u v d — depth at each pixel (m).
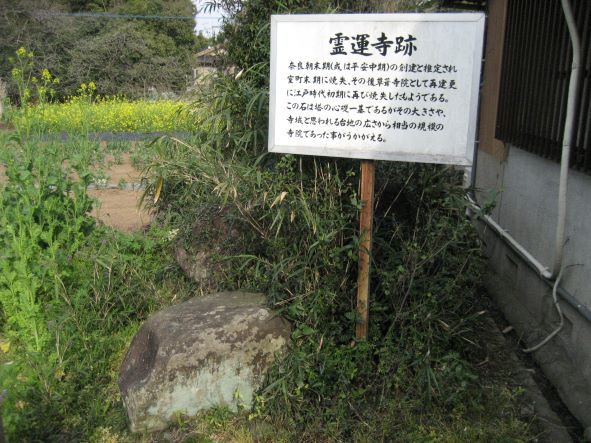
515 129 4.79
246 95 3.95
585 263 3.61
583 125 3.51
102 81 23.62
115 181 10.29
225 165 3.73
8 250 4.32
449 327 3.51
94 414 3.33
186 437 3.20
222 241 4.48
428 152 3.17
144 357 3.42
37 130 6.54
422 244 3.68
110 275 4.39
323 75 3.28
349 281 3.68
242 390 3.37
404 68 3.13
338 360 3.39
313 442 3.16
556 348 3.94
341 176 3.77
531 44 4.46
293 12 4.29
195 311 3.54
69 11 27.80
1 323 4.61
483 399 3.52
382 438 3.12
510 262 5.09
